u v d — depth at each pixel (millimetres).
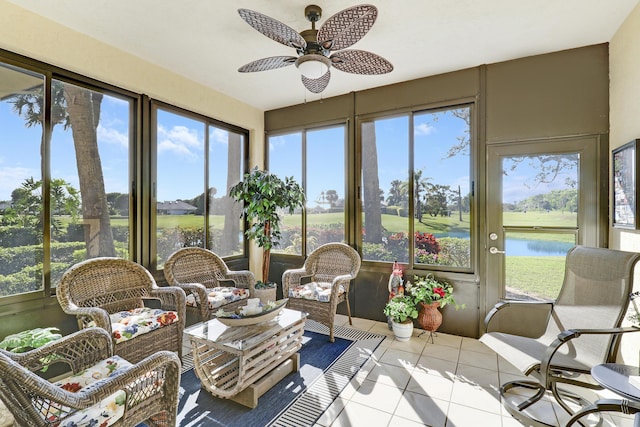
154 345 2330
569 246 2752
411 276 3430
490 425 1818
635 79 2154
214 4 2145
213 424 1836
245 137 4273
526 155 2906
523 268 2922
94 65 2566
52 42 2320
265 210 3709
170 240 3295
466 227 3168
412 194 3434
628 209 2176
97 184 2707
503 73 2979
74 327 2473
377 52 2805
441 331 3244
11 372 1087
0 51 2133
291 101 4059
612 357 1714
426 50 2771
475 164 3102
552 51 2789
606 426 1795
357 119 3729
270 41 2631
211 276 3363
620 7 2164
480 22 2348
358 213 3738
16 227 2219
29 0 2096
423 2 2113
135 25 2393
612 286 1895
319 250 3748
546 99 2818
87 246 2625
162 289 2613
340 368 2479
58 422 1202
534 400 1936
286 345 2305
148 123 3070
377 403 2029
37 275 2309
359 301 3709
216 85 3539
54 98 2439
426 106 3320
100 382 1276
